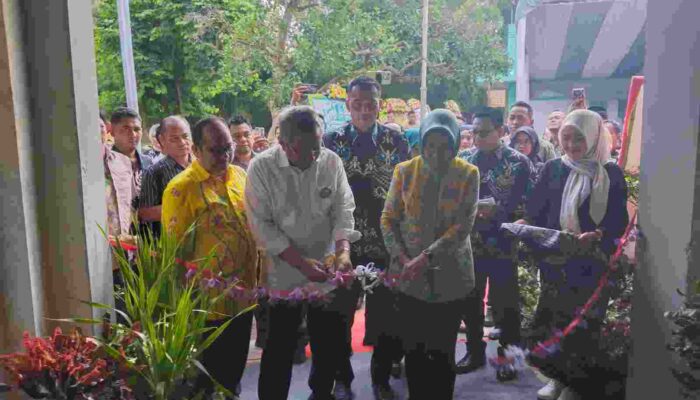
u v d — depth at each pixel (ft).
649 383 5.80
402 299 6.40
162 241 5.66
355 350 7.39
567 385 6.54
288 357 6.31
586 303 6.41
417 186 6.10
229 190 6.07
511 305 6.70
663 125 5.46
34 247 5.38
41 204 5.47
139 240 5.80
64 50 5.27
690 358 4.46
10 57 5.02
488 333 6.91
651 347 5.75
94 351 5.00
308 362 7.52
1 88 5.03
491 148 6.49
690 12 5.12
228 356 6.20
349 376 6.64
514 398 6.49
